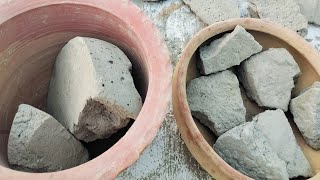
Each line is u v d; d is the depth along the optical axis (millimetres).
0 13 291
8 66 311
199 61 390
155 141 390
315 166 374
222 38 387
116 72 295
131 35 302
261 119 371
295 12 456
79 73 300
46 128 288
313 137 373
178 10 461
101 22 314
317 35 462
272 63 389
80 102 292
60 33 325
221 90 379
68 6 305
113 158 246
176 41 443
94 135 317
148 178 375
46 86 347
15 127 286
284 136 367
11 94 319
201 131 383
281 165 345
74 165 310
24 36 310
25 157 287
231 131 354
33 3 298
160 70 275
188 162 385
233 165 362
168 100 265
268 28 387
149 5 462
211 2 455
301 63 397
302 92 394
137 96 297
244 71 397
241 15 466
